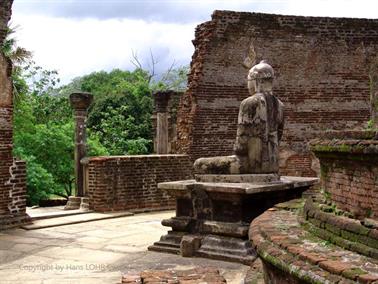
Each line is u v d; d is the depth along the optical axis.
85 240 9.93
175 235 8.79
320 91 17.86
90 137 23.86
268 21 17.36
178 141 17.58
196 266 7.68
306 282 3.87
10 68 11.38
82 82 44.78
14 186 11.43
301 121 17.80
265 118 8.79
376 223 4.01
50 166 19.89
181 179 14.83
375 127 4.94
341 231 4.30
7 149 11.33
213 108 17.03
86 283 6.90
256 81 9.02
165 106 16.75
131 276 6.88
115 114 28.83
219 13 16.92
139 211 13.70
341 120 18.02
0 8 11.14
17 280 7.11
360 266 3.66
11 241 9.89
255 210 8.40
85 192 14.11
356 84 18.03
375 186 4.14
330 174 4.92
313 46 17.75
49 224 11.56
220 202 8.38
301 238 4.62
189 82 17.28
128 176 13.81
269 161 8.85
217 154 17.11
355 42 17.95
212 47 16.95
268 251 4.51
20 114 19.98
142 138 27.70
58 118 26.58
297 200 7.16
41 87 27.14
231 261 7.88
